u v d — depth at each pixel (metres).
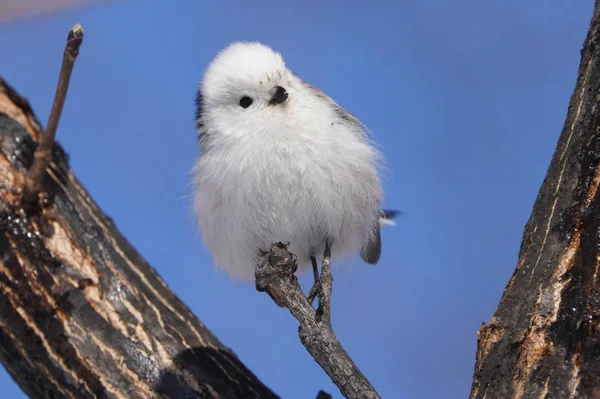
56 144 2.51
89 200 2.51
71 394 2.48
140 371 2.49
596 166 2.46
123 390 2.48
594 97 2.47
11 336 2.48
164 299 2.50
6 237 2.49
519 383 2.45
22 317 2.48
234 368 2.50
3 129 2.50
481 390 2.45
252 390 2.49
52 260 2.49
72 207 2.50
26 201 2.49
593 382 2.44
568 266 2.45
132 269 2.50
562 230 2.46
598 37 2.47
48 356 2.48
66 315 2.49
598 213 2.46
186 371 2.49
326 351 2.47
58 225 2.50
